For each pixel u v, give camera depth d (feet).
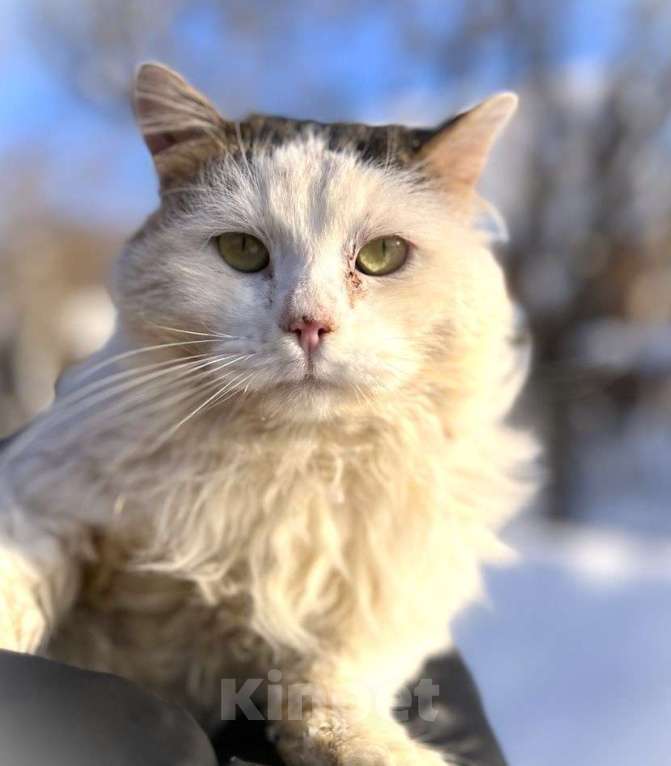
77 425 0.94
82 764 0.58
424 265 1.00
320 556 0.93
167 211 1.05
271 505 0.93
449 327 0.99
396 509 0.96
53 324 6.00
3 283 6.25
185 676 0.96
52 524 0.88
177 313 0.97
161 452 0.93
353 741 0.87
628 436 4.93
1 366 5.70
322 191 0.99
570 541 2.92
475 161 1.09
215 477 0.92
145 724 0.63
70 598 0.90
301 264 0.96
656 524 4.34
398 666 0.98
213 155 1.06
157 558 0.90
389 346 0.95
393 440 0.96
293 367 0.92
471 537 1.00
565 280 4.32
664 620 2.14
